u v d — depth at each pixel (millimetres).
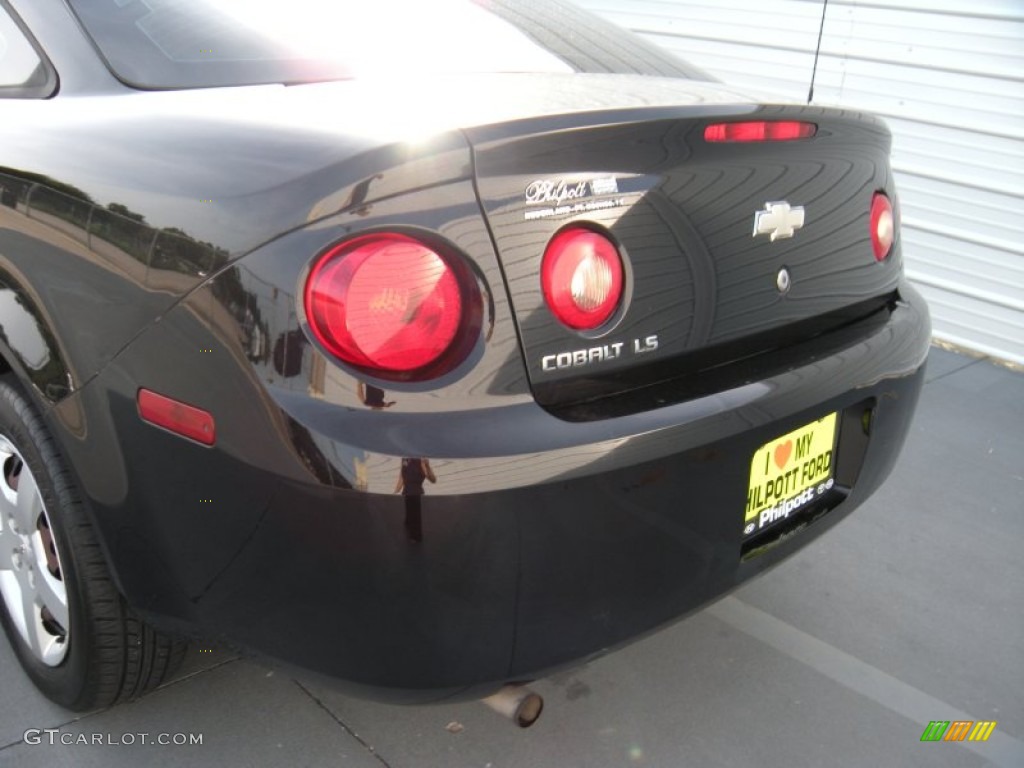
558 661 1492
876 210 1965
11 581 2010
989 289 4238
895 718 2049
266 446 1340
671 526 1496
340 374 1305
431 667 1430
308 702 2014
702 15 4949
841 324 1877
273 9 1891
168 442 1457
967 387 3898
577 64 2008
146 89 1722
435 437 1302
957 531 2783
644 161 1450
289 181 1340
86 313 1541
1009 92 3975
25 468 1834
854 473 1899
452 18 2039
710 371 1589
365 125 1404
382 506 1297
